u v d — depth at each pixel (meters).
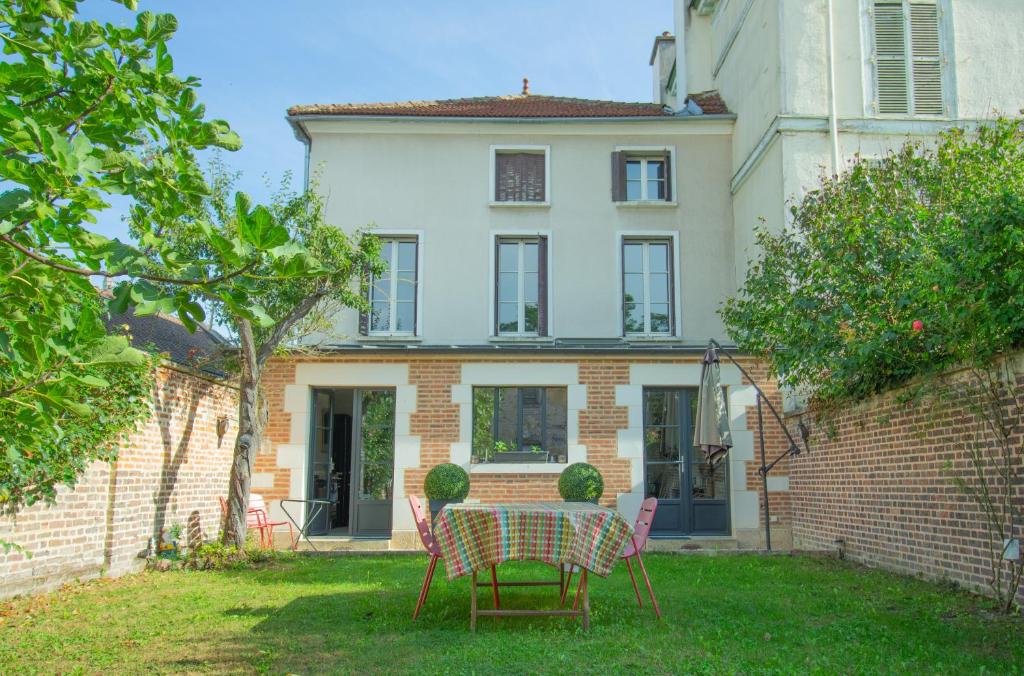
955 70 13.05
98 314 3.33
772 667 4.79
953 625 6.00
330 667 4.86
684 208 14.60
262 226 2.44
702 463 12.62
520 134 14.68
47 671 4.87
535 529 5.79
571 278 14.27
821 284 8.58
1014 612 6.37
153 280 2.95
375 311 14.09
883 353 8.02
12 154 2.84
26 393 2.98
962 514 7.49
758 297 10.35
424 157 14.52
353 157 14.47
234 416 12.09
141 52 3.45
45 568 7.53
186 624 6.16
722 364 12.56
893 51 13.07
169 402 9.86
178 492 10.14
